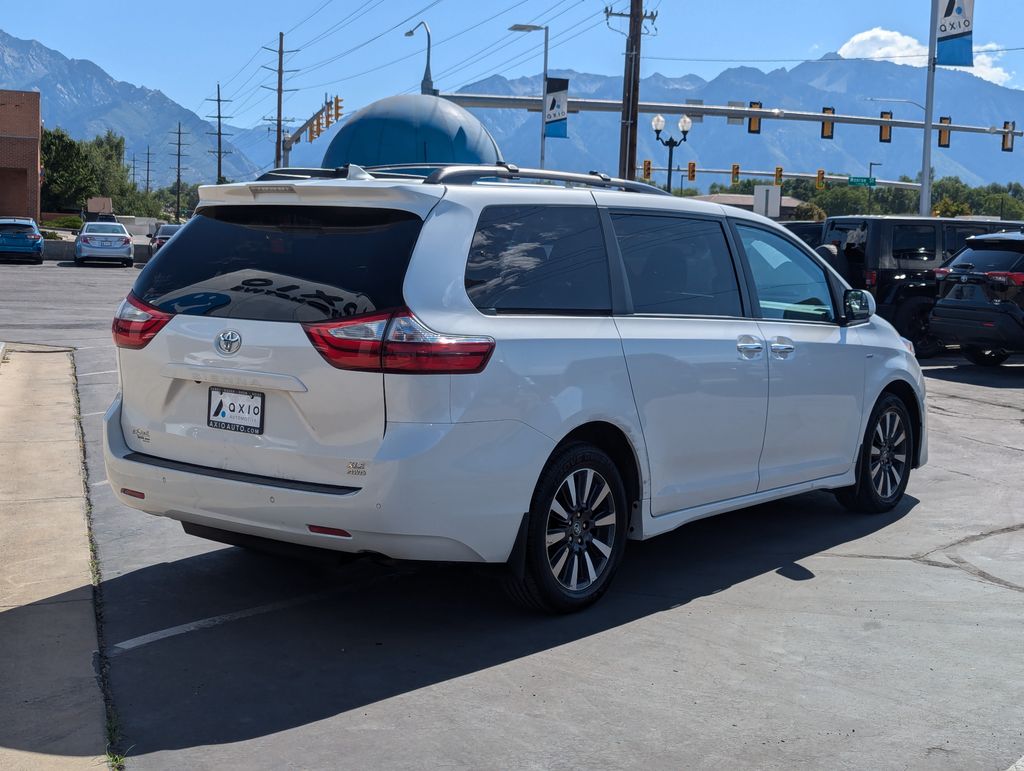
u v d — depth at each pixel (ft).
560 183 17.58
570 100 126.21
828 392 20.84
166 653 14.52
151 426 15.81
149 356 15.65
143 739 11.93
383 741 11.95
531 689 13.48
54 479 24.18
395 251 14.21
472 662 14.37
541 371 15.03
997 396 41.88
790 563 19.29
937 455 29.89
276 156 243.81
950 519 22.80
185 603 16.60
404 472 13.71
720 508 18.74
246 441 14.75
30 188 188.55
